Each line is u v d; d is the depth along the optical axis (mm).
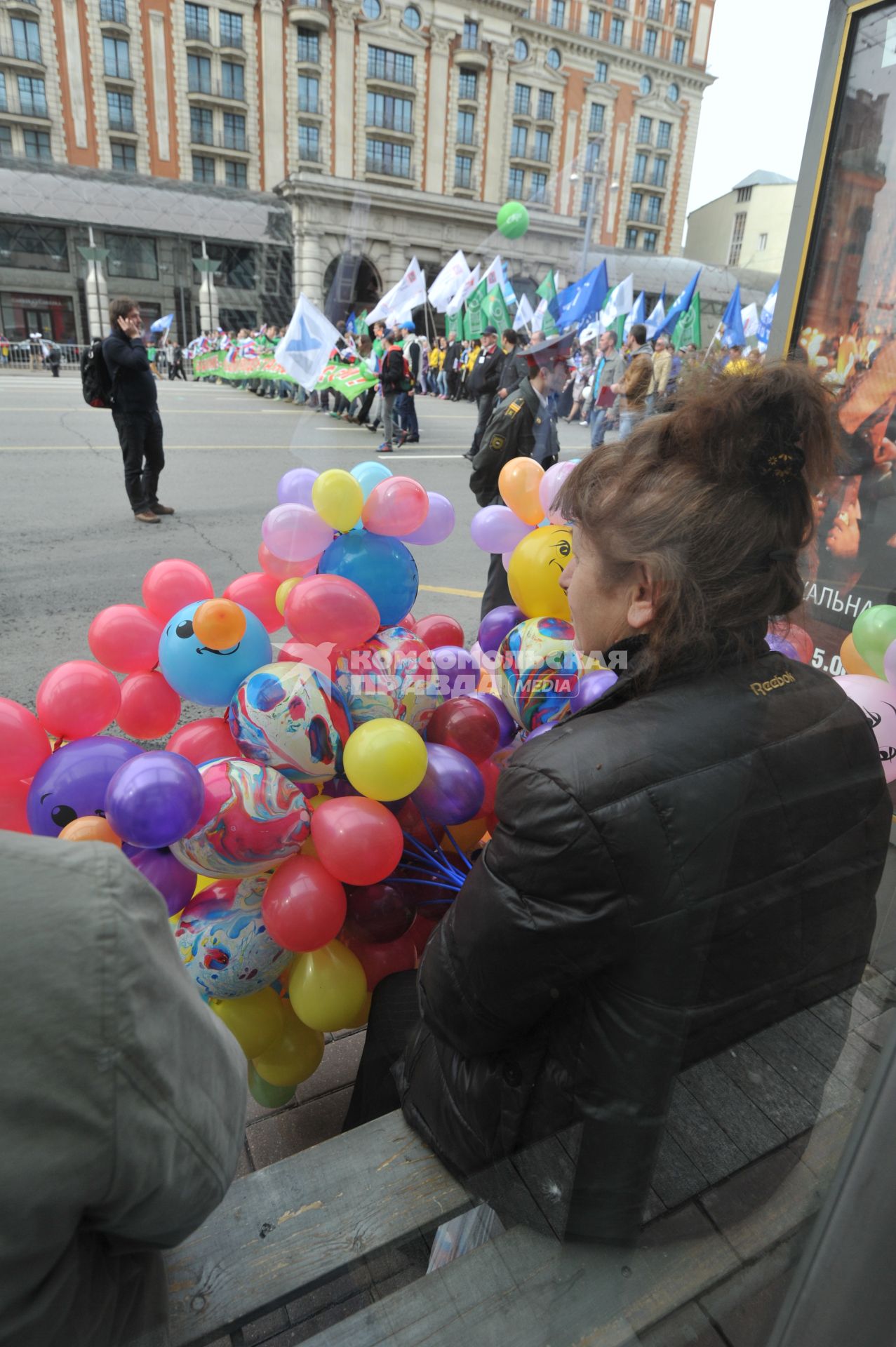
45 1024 430
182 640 1354
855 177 1949
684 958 724
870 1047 835
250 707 1283
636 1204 800
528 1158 859
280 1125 1577
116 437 8898
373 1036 1258
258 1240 962
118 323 5230
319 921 1262
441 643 1857
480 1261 874
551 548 1507
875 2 1800
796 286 2055
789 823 749
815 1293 477
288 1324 933
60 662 3580
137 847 1297
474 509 5340
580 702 1438
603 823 675
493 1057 887
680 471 728
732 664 762
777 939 784
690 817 682
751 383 710
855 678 1489
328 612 1368
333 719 1379
